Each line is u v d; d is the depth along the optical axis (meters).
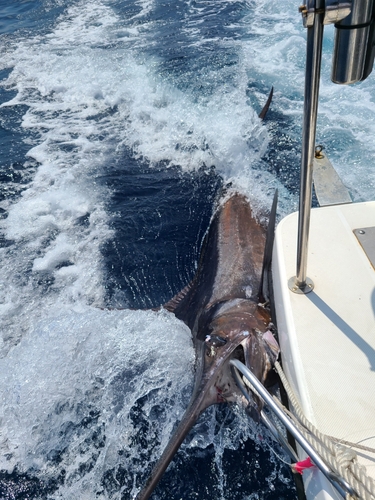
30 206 3.47
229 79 4.84
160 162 3.81
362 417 1.09
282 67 5.00
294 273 1.42
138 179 3.66
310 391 1.15
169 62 5.36
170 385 2.15
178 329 2.37
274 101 4.40
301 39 5.46
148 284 2.79
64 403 2.11
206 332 2.02
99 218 3.30
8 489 1.84
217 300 2.23
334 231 1.55
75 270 2.93
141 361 2.25
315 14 0.82
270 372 1.73
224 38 5.88
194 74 5.01
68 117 4.64
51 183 3.69
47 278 2.88
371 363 1.18
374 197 3.09
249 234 2.75
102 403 2.10
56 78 5.40
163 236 3.11
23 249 3.11
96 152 4.03
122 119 4.50
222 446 1.88
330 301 1.33
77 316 2.52
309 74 0.90
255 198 3.18
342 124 3.86
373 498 0.86
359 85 4.37
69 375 2.22
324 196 1.69
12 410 2.11
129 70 5.29
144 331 2.39
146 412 2.04
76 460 1.91
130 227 3.21
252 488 1.74
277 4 6.67
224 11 6.78
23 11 7.86
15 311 2.68
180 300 2.57
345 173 3.31
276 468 1.79
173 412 2.04
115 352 2.30
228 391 1.71
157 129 4.23
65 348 2.35
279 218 3.03
